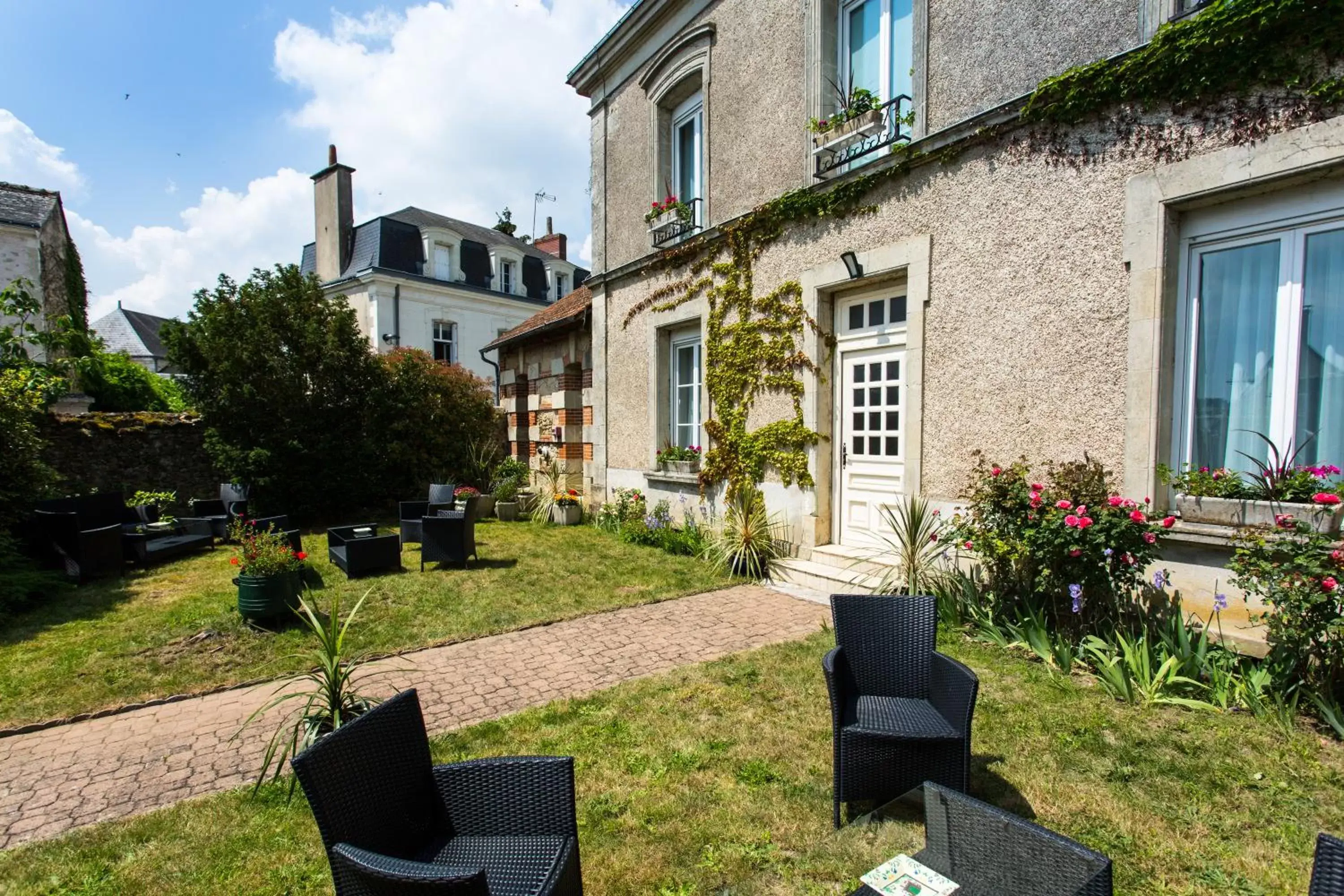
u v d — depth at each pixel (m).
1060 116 4.30
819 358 6.30
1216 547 3.68
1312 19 3.25
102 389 13.56
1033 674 3.70
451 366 13.36
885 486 5.94
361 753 1.82
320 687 3.20
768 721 3.35
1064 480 4.05
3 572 6.07
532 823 1.97
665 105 8.34
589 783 2.82
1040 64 4.46
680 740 3.17
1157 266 3.88
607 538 8.72
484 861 1.85
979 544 4.26
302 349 10.70
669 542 7.77
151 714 3.73
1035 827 1.78
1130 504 3.71
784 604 5.55
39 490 7.30
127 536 7.29
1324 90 3.24
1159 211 3.88
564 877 1.82
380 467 11.41
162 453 10.27
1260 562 3.12
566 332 10.91
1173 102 3.81
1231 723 3.05
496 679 4.06
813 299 6.29
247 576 4.98
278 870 2.33
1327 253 3.48
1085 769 2.74
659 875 2.24
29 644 4.84
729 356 7.23
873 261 5.65
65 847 2.50
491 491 11.95
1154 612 3.88
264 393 10.32
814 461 6.37
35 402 7.41
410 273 20.38
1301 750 2.79
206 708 3.80
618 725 3.35
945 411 5.13
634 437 9.08
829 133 5.71
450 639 4.77
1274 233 3.64
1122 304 4.06
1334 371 3.49
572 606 5.58
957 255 5.01
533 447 12.49
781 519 6.74
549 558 7.48
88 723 3.64
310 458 10.70
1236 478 3.69
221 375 9.85
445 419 12.52
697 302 7.72
